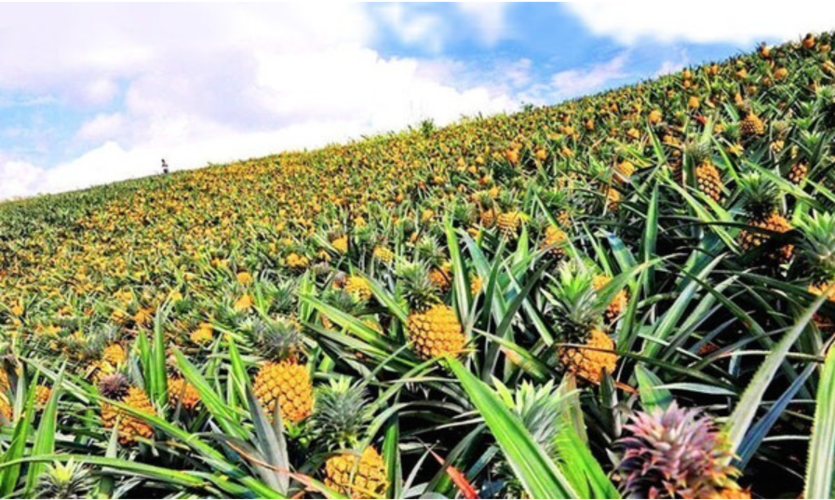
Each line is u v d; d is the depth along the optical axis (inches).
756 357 105.8
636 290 98.4
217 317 193.3
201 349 178.1
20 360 143.0
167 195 1042.1
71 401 152.4
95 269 610.2
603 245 171.2
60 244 863.7
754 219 123.4
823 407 59.4
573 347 88.1
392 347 113.2
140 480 101.8
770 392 98.5
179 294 300.2
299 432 91.2
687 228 153.9
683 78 450.3
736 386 87.5
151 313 268.5
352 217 424.5
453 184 406.0
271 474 80.7
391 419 91.9
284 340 95.7
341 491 76.9
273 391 91.3
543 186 258.2
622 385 84.7
